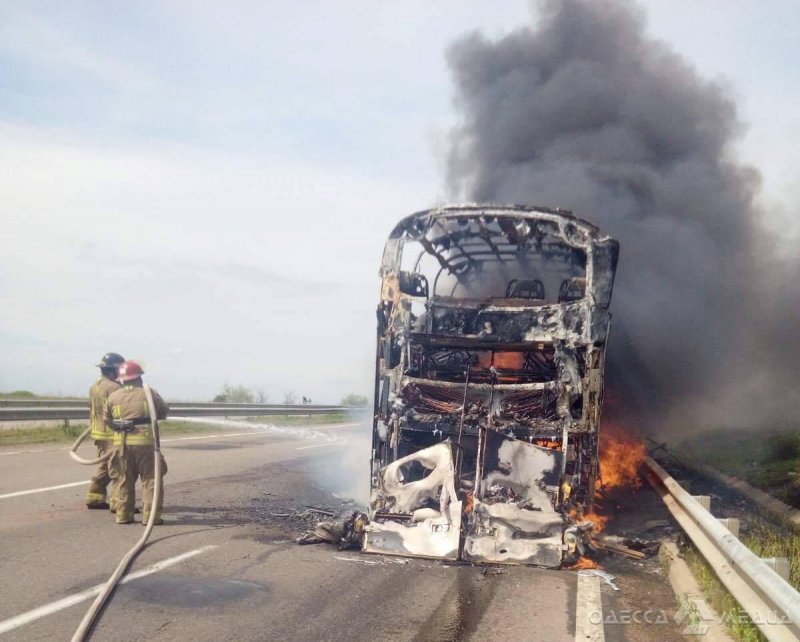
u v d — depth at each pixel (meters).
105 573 5.56
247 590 5.32
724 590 5.00
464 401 7.66
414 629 4.66
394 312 8.16
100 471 8.16
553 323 7.73
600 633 4.75
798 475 9.41
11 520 7.32
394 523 6.81
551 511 6.93
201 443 17.09
